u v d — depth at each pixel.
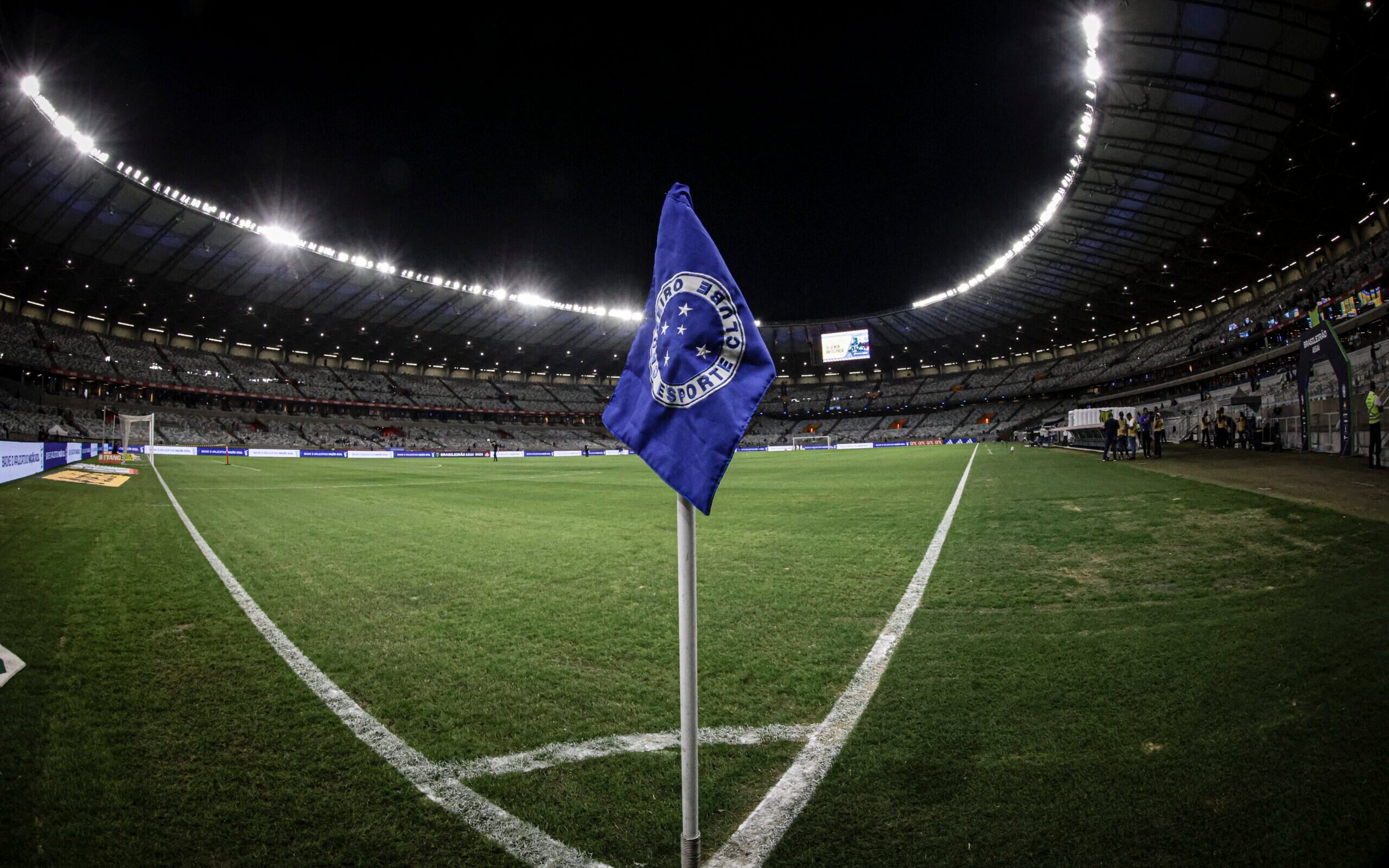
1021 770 2.26
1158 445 16.69
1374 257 29.92
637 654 3.66
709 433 1.82
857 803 2.12
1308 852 1.76
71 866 1.89
